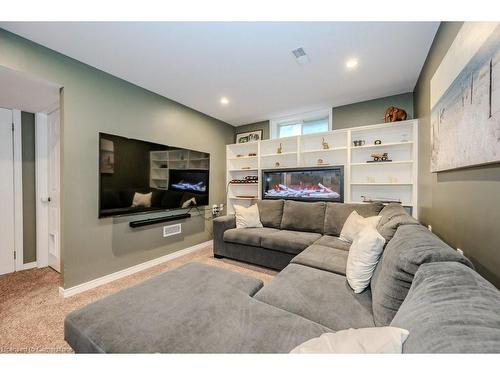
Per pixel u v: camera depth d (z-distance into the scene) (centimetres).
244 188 445
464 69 115
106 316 104
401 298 95
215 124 404
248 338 90
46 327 156
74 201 207
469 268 78
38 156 264
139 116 268
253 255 274
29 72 179
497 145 85
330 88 280
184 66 225
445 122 146
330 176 340
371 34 177
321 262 176
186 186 333
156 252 287
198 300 119
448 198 150
